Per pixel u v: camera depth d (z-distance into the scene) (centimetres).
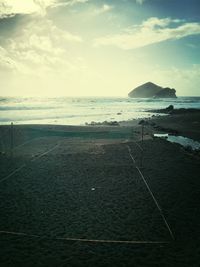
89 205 1225
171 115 5488
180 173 1709
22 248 891
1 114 5128
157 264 818
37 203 1239
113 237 964
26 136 2888
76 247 901
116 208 1198
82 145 2492
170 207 1221
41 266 804
